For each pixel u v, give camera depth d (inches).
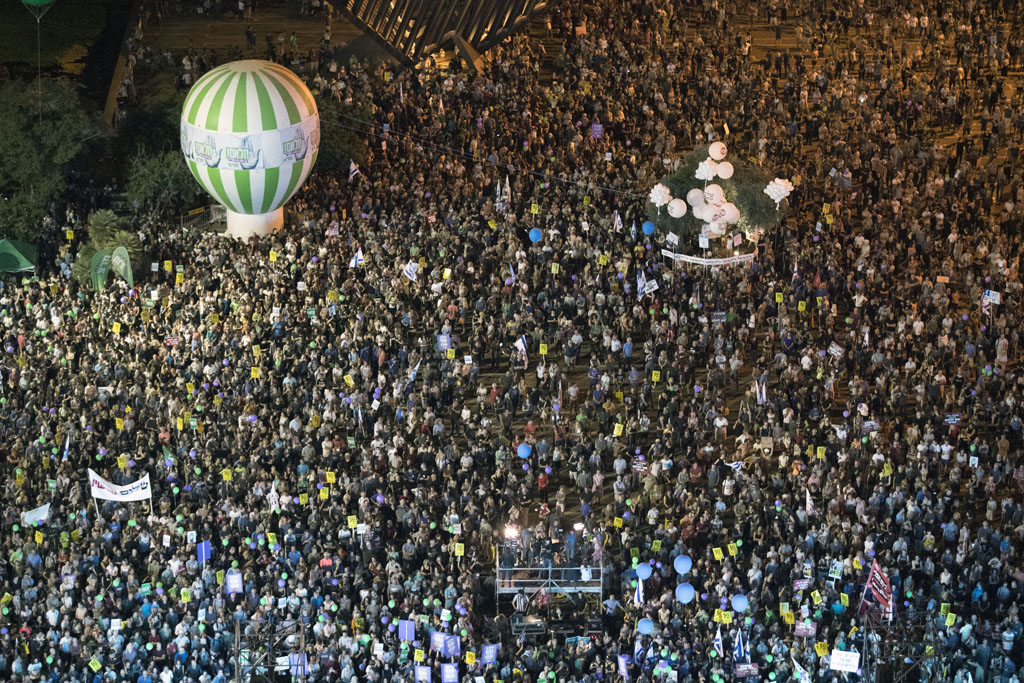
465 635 7116.1
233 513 7613.2
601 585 7406.5
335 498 7731.3
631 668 7017.7
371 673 6973.4
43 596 7293.3
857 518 7706.7
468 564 7583.7
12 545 7544.3
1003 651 7052.2
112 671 6973.4
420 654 6948.8
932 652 6993.1
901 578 7514.8
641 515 7864.2
